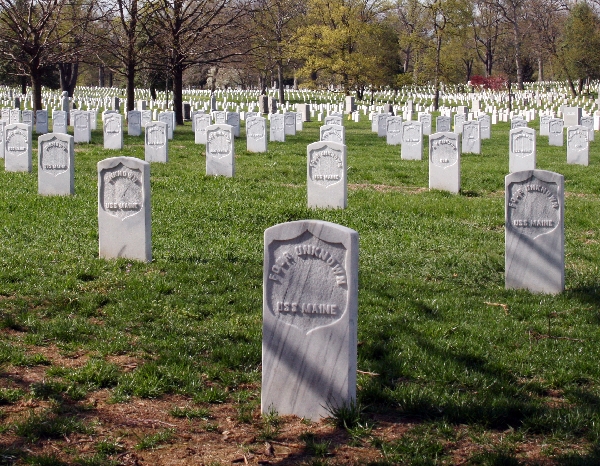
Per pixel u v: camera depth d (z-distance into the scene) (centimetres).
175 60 3744
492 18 8669
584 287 948
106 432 525
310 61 6159
